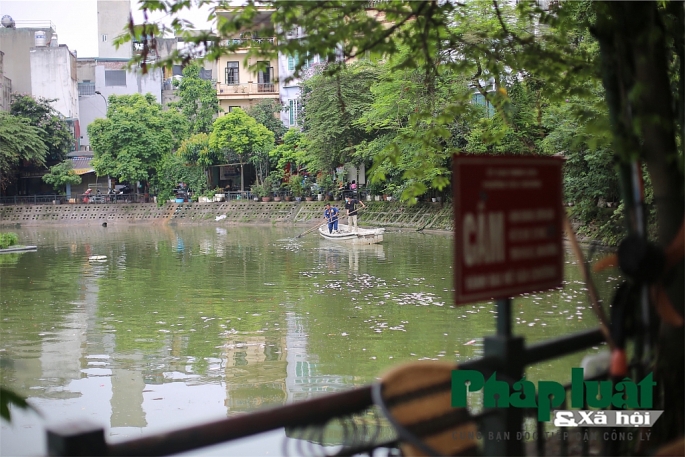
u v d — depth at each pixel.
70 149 46.31
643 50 3.22
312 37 3.89
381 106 22.84
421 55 4.62
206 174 42.44
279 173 39.62
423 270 17.08
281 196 39.81
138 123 40.16
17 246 25.39
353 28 3.90
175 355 9.09
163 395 7.41
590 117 4.05
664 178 3.30
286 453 2.59
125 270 18.58
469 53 4.95
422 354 8.62
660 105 3.27
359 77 30.83
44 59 46.78
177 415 6.79
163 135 40.75
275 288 14.70
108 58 51.72
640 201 3.03
